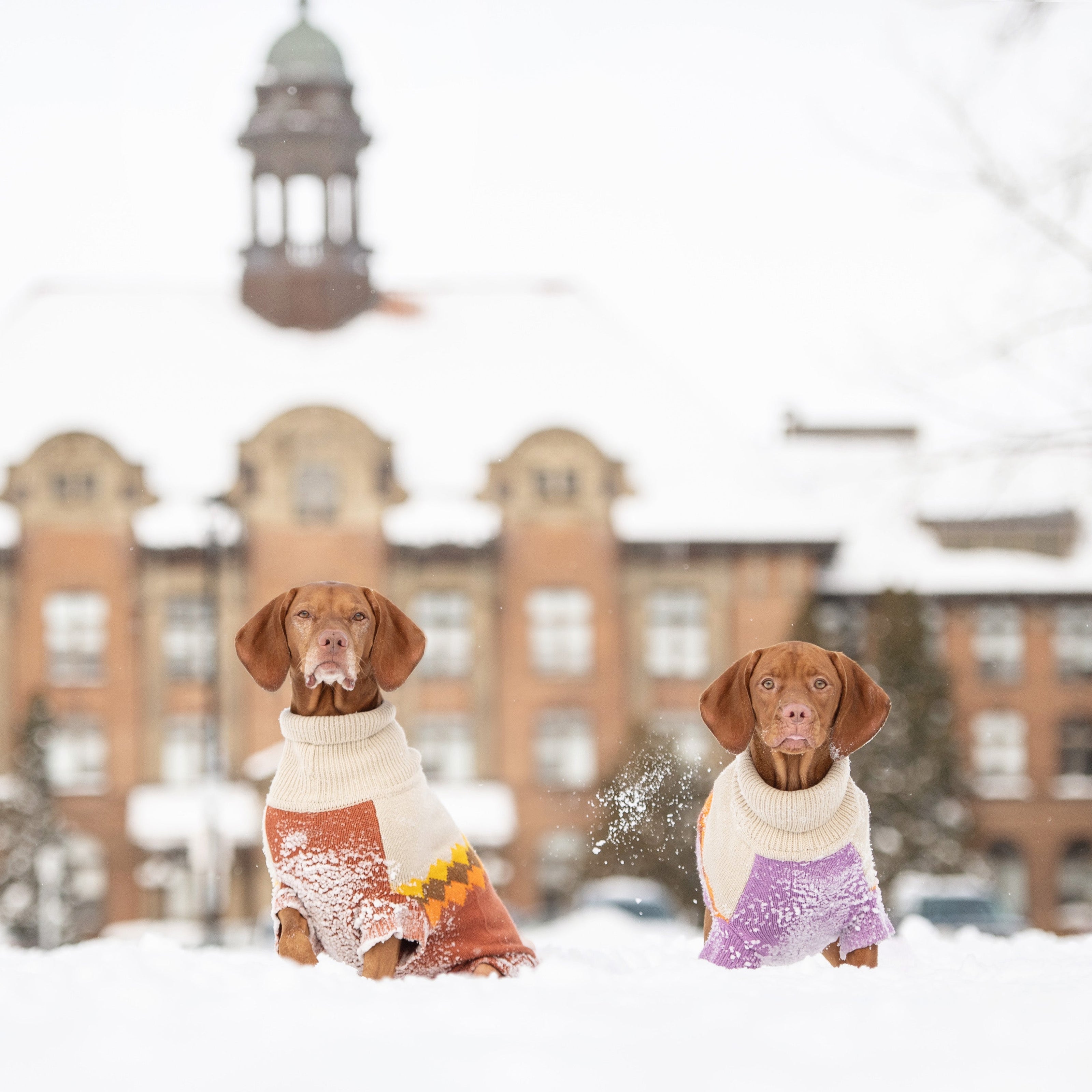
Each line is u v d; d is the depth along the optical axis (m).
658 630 48.97
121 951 5.96
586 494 49.00
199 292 57.53
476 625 48.59
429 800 6.03
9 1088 3.12
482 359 55.47
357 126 57.53
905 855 44.19
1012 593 50.62
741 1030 3.51
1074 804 50.56
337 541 48.53
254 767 46.62
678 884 34.09
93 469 48.44
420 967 6.05
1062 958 6.52
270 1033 3.46
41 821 44.81
